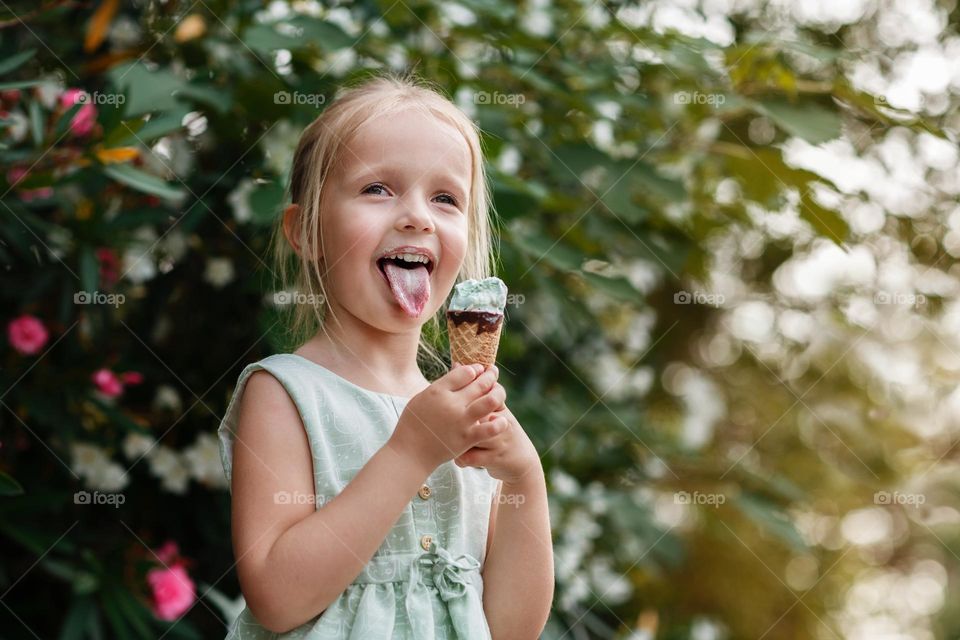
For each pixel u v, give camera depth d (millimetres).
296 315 1515
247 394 1143
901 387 4242
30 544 2084
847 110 2570
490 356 1159
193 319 2441
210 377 2447
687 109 2328
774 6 3340
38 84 1706
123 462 2389
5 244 2133
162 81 1898
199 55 2225
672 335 3945
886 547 5176
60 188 1989
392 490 1043
